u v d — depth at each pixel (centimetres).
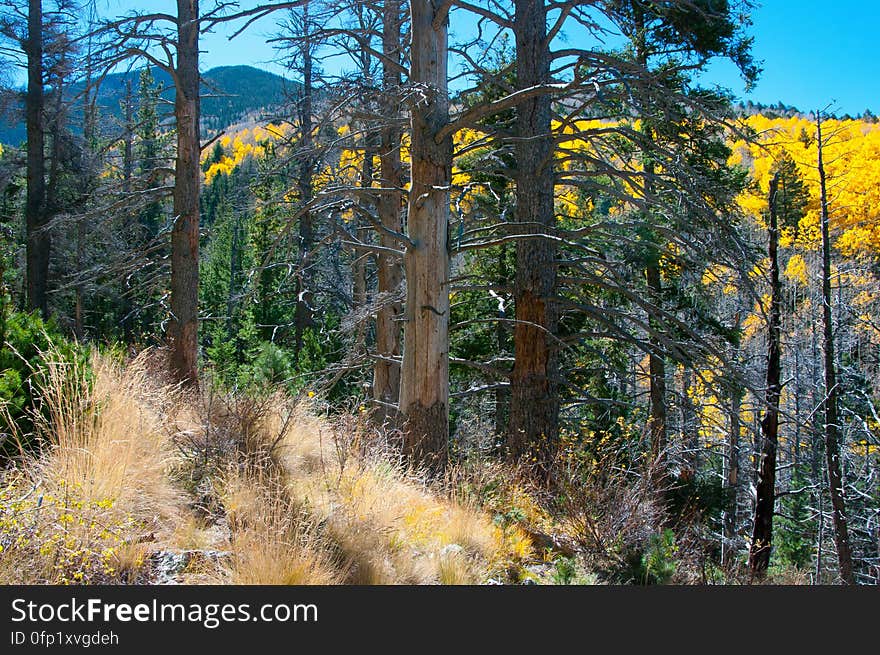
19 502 386
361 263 1612
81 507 409
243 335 2366
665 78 1136
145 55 1171
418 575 477
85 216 1402
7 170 1903
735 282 992
